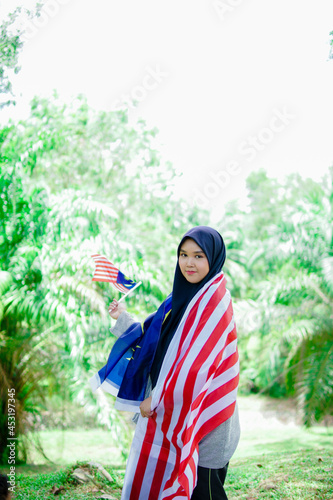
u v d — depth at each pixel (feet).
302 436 22.68
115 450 19.90
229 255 44.62
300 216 26.25
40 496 11.86
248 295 38.68
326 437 22.03
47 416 22.80
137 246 24.80
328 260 24.38
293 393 27.55
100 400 18.12
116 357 9.53
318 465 14.05
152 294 21.34
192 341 8.46
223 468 8.68
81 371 18.35
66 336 18.19
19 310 17.22
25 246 17.26
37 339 18.85
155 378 9.21
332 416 26.25
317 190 27.48
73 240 19.06
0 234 16.94
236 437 8.74
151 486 8.59
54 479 12.94
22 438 17.88
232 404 8.41
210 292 8.70
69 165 26.99
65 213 18.51
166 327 9.30
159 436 8.68
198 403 8.07
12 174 16.89
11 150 17.67
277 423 27.50
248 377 35.40
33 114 24.61
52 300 17.30
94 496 11.77
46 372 18.48
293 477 12.88
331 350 24.38
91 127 27.94
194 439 8.04
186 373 8.23
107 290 21.06
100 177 28.60
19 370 18.30
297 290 25.98
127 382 9.43
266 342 31.14
